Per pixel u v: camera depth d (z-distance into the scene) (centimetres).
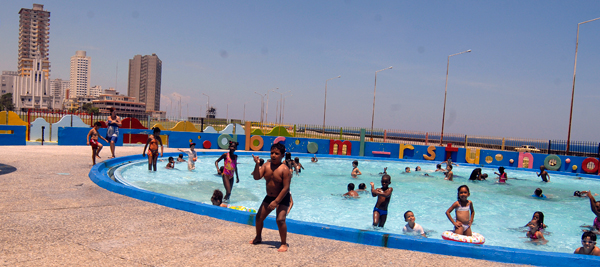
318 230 567
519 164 2389
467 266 466
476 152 2450
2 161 1180
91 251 440
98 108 15275
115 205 689
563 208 1169
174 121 2548
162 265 409
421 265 461
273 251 482
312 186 1330
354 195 1143
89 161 1309
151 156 1381
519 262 487
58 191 784
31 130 2162
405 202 1134
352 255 486
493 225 912
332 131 2769
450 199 1208
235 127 2730
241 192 1130
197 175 1388
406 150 2522
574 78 2512
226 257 448
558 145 2573
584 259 477
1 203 648
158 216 628
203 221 614
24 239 466
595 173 2230
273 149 482
